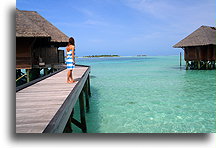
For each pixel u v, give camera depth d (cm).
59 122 278
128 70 2766
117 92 1191
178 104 889
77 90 501
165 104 891
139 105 881
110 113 773
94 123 663
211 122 656
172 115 733
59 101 398
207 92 1150
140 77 1920
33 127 259
